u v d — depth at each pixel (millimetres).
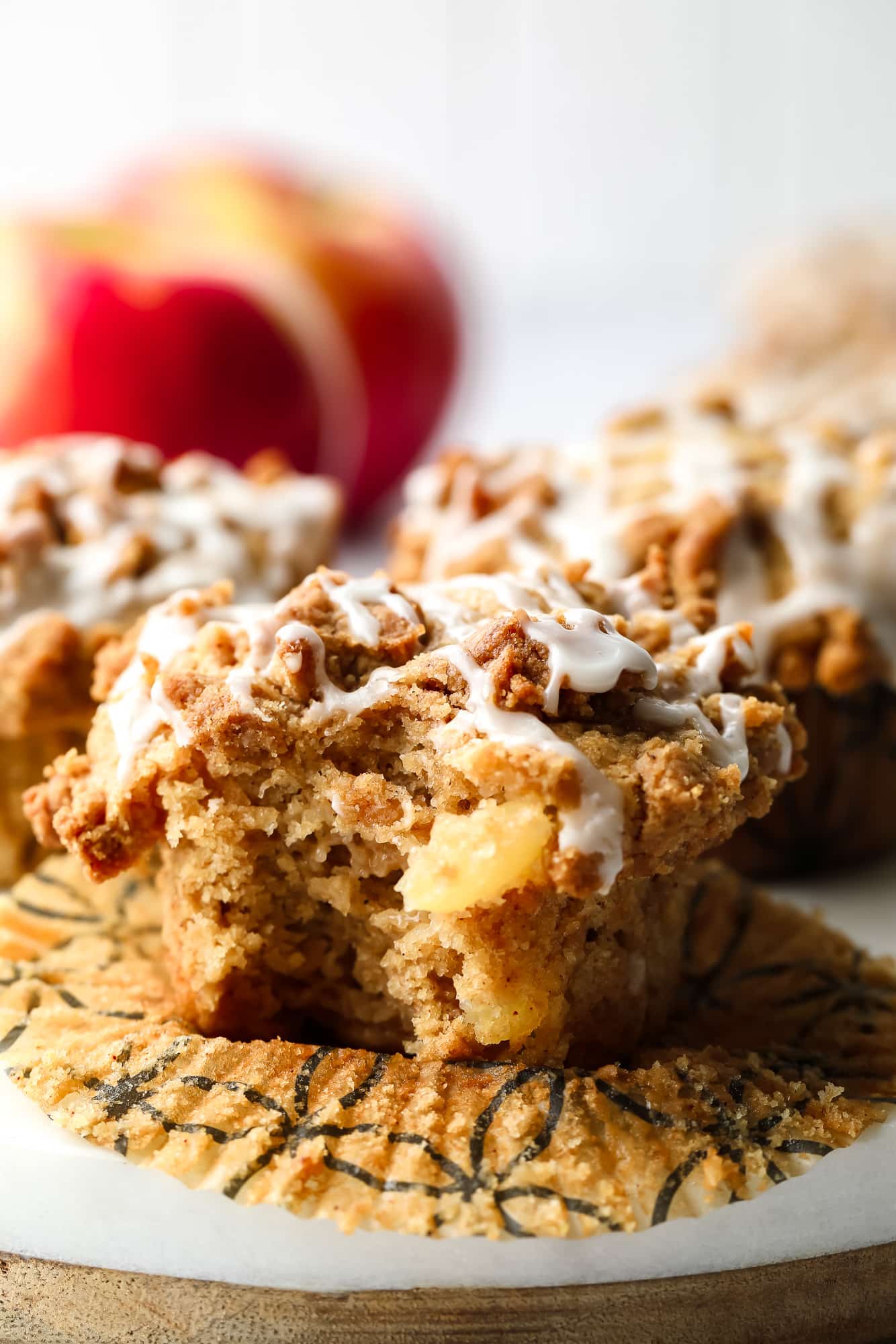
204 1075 270
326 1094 268
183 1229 260
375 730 279
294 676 277
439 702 275
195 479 361
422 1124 264
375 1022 289
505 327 738
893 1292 267
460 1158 261
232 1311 260
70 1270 263
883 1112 269
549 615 281
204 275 456
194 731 277
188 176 511
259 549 351
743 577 338
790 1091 272
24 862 331
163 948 300
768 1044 288
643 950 286
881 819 347
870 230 636
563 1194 259
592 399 616
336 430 487
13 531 334
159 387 454
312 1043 292
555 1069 273
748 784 279
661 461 358
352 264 495
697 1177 262
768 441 363
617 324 732
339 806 277
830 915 337
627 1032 286
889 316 583
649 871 271
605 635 279
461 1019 279
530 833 265
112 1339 263
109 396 452
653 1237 259
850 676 333
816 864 350
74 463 354
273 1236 258
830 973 302
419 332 508
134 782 279
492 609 287
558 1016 278
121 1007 285
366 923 286
